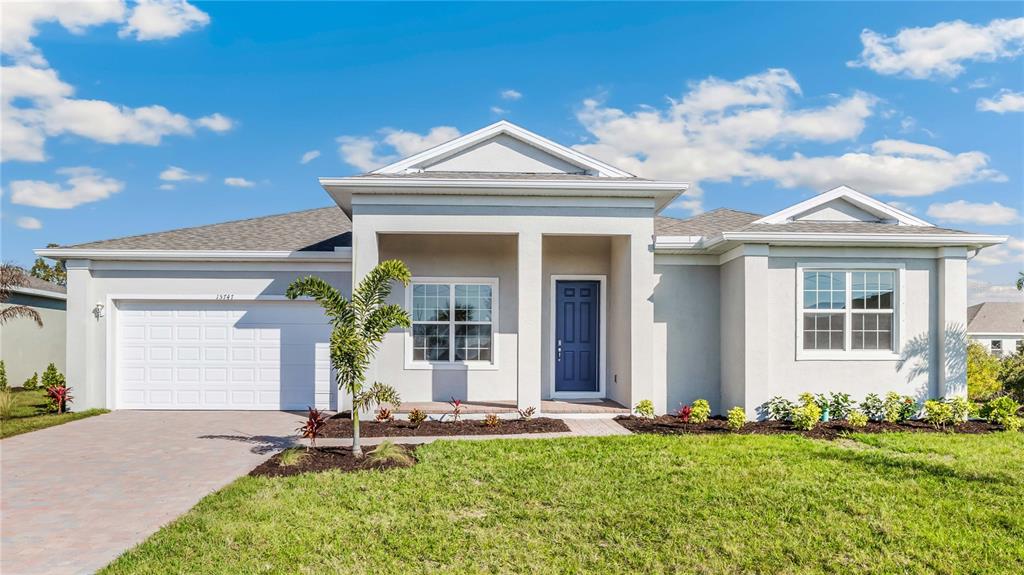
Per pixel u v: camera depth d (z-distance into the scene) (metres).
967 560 5.16
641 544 5.48
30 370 20.94
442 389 13.77
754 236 11.78
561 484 7.26
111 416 13.19
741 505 6.48
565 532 5.75
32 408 14.25
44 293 21.16
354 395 8.77
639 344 12.41
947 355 12.11
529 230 12.33
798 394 12.13
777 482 7.30
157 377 14.16
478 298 14.14
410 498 6.76
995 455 8.82
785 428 11.16
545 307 14.17
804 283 12.33
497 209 12.30
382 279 8.91
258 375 14.19
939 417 11.13
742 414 10.95
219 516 6.18
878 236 11.82
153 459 9.02
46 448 9.85
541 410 12.42
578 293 14.34
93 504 6.82
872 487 7.09
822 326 12.32
